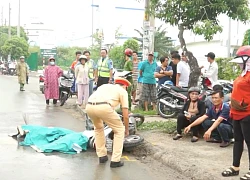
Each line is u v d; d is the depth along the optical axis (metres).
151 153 7.60
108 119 6.70
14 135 9.01
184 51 9.94
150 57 11.98
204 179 5.99
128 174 6.39
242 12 9.27
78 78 13.52
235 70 18.42
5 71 39.31
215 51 35.41
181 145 7.91
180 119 8.32
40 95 18.53
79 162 7.05
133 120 8.52
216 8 9.03
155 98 12.12
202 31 8.91
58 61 46.25
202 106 8.24
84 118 11.88
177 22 9.51
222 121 7.77
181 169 6.51
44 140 8.31
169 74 11.70
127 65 13.38
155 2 9.73
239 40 33.66
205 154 7.23
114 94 6.82
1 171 6.41
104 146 7.11
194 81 9.96
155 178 6.21
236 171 5.98
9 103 15.01
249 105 5.73
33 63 46.16
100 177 6.20
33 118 11.66
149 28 13.31
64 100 14.69
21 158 7.23
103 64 12.71
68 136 8.14
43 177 6.15
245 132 5.80
